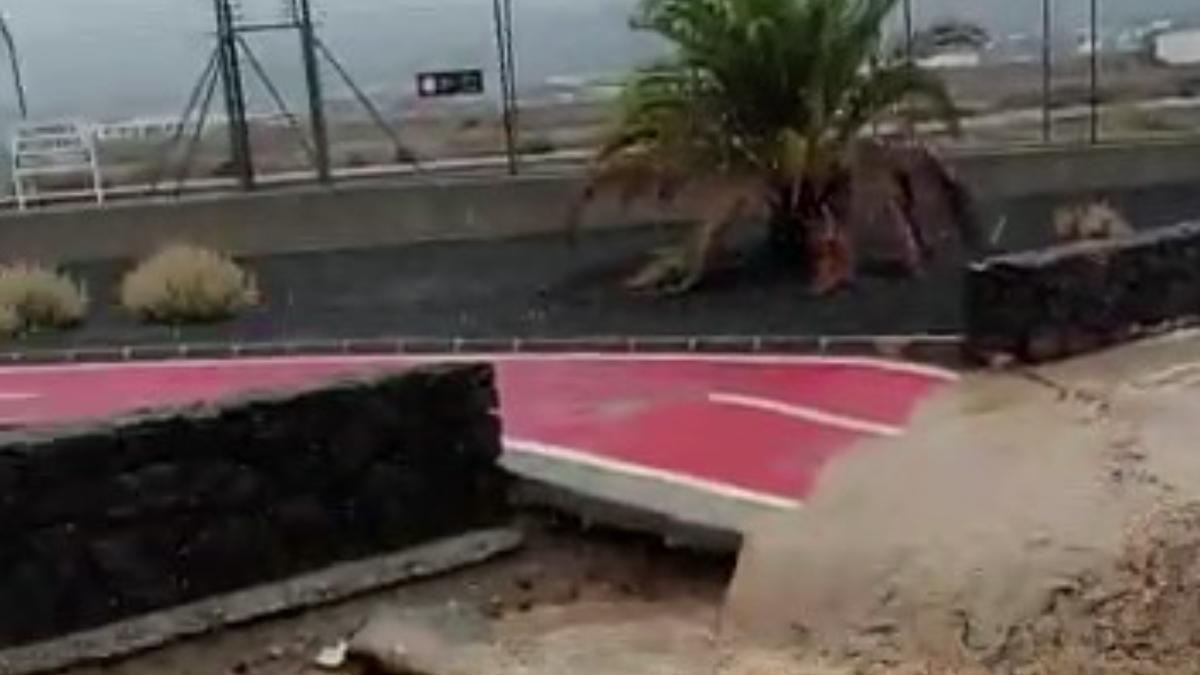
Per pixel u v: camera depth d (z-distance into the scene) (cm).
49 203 1627
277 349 1202
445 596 670
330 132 1691
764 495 734
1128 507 622
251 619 643
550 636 619
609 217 1559
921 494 681
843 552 633
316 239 1584
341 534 678
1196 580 558
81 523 623
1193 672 529
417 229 1588
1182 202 1591
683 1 1310
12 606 609
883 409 907
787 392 962
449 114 1700
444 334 1204
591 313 1241
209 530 649
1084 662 544
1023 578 582
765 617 618
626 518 704
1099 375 921
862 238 1360
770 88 1308
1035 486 663
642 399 964
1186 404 803
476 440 713
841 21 1303
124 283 1413
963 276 1155
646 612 648
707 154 1324
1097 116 1744
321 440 673
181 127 1669
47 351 1233
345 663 616
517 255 1500
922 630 581
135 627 628
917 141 1351
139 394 1095
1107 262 995
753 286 1289
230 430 652
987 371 973
